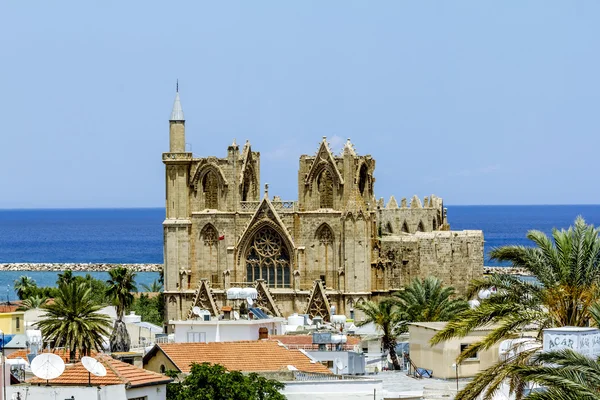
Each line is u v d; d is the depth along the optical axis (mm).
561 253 126625
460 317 126562
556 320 123938
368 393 154875
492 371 118562
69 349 199750
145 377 133750
